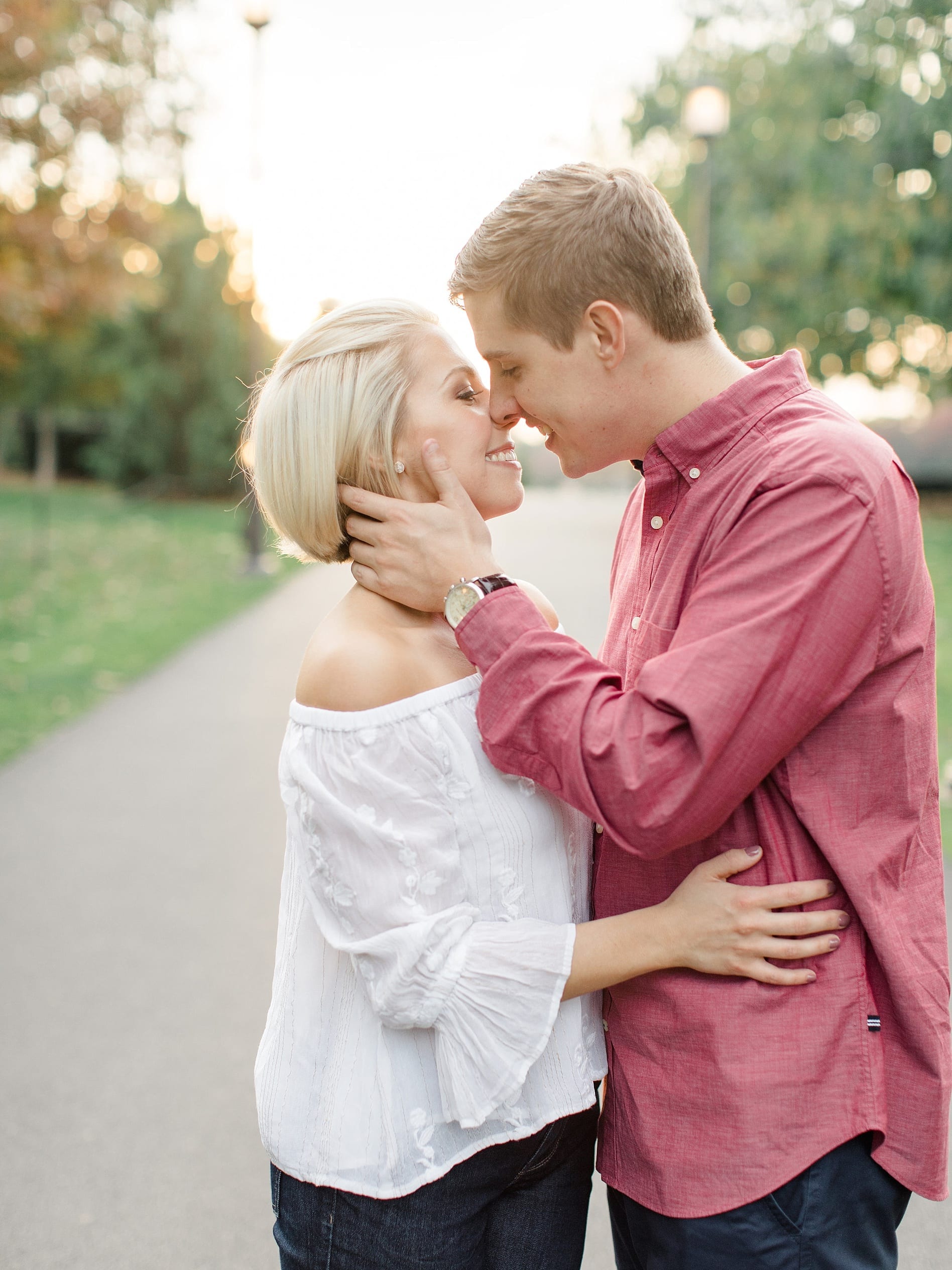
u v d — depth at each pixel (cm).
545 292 142
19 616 1128
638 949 139
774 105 2305
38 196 1391
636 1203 149
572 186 143
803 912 138
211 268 2911
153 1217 262
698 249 1619
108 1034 338
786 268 2308
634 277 140
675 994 142
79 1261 248
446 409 150
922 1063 137
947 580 1418
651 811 128
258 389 167
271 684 845
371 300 154
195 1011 351
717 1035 139
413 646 148
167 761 636
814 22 2281
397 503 146
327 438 148
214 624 1131
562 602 1171
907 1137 138
